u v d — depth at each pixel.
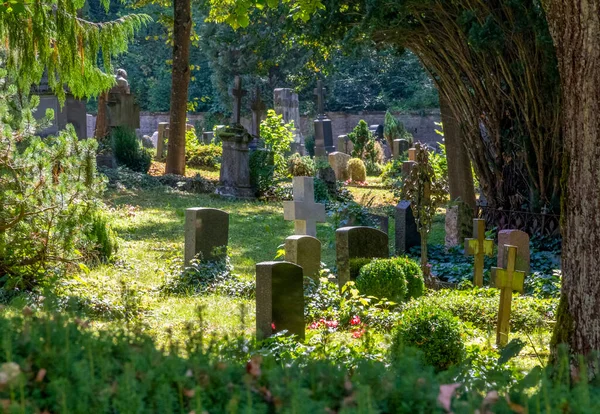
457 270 17.28
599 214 6.87
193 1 46.62
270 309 10.42
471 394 3.79
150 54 71.88
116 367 4.16
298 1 14.20
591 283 6.91
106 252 15.59
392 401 3.88
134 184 29.53
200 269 14.84
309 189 17.22
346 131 65.19
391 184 37.88
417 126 64.88
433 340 9.13
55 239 12.91
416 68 68.00
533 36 19.92
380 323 12.01
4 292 12.12
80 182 13.12
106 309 11.61
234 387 3.99
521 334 11.91
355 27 21.09
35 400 3.79
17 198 12.49
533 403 3.87
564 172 7.17
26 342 4.40
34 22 19.61
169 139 34.34
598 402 3.72
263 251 19.28
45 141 13.85
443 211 30.27
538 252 19.47
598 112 6.82
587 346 6.89
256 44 32.75
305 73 30.58
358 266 14.38
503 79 21.22
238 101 35.25
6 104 13.30
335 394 4.02
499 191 22.08
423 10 20.84
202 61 71.25
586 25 6.81
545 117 20.53
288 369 4.25
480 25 20.27
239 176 30.55
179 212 23.83
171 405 3.71
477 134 22.31
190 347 4.68
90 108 67.81
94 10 71.19
